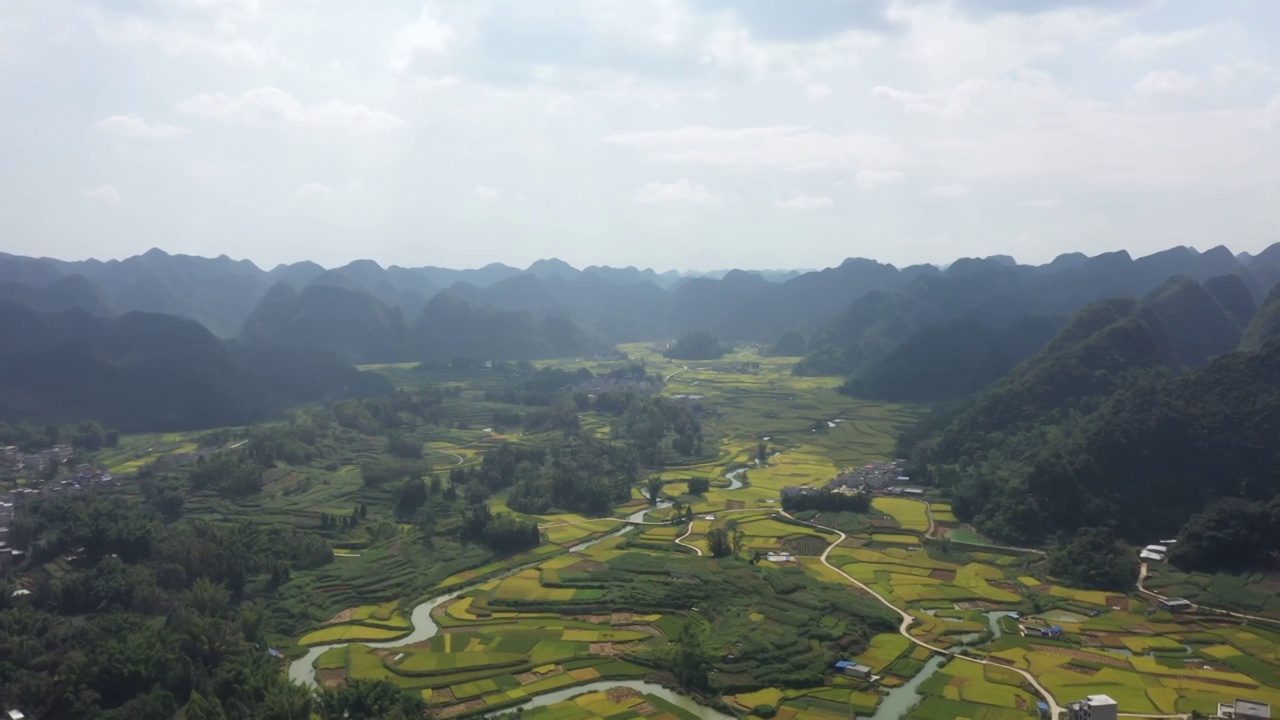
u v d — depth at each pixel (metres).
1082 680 134.75
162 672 127.38
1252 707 123.06
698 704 128.75
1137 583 177.88
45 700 122.44
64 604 155.62
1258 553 179.62
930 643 150.25
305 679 138.88
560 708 127.56
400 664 143.12
